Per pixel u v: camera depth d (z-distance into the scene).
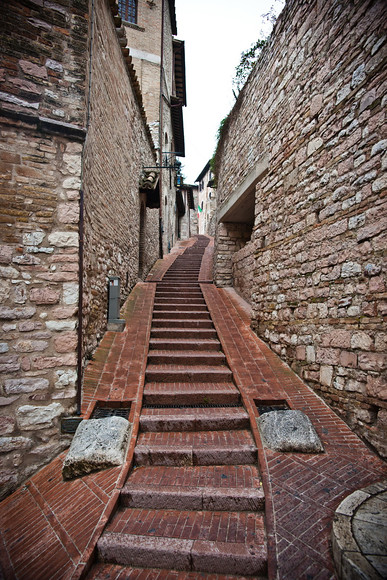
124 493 2.59
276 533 2.20
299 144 4.53
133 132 7.78
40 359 3.17
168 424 3.44
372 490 2.46
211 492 2.58
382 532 2.01
